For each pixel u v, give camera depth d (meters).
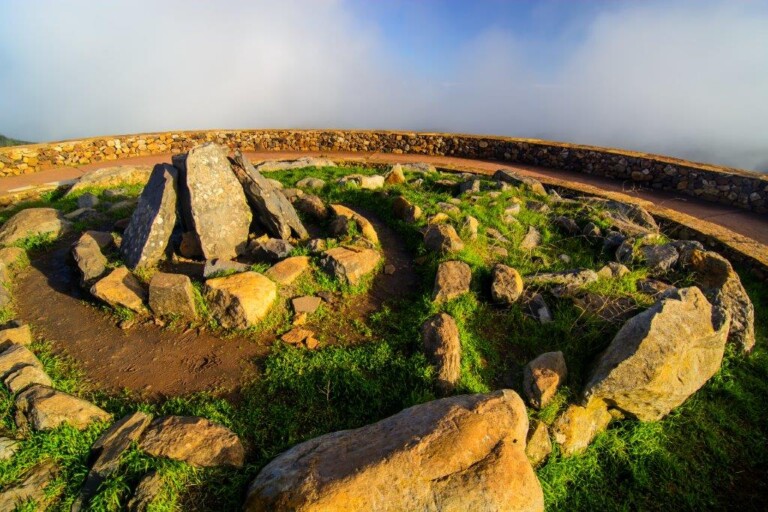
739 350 5.20
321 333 4.96
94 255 5.62
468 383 4.31
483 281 5.86
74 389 4.06
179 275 5.00
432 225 6.82
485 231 7.28
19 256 6.08
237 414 3.87
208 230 5.90
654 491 3.92
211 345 4.68
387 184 9.65
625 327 4.50
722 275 5.78
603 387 4.15
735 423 4.50
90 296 5.39
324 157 12.92
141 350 4.60
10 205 8.87
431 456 2.95
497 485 2.84
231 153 6.41
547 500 3.66
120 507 3.05
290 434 3.74
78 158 12.26
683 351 4.22
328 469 2.96
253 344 4.72
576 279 5.85
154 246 5.71
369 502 2.73
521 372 4.63
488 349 4.91
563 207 8.59
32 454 3.37
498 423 3.29
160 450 3.33
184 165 5.87
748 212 9.27
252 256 6.21
